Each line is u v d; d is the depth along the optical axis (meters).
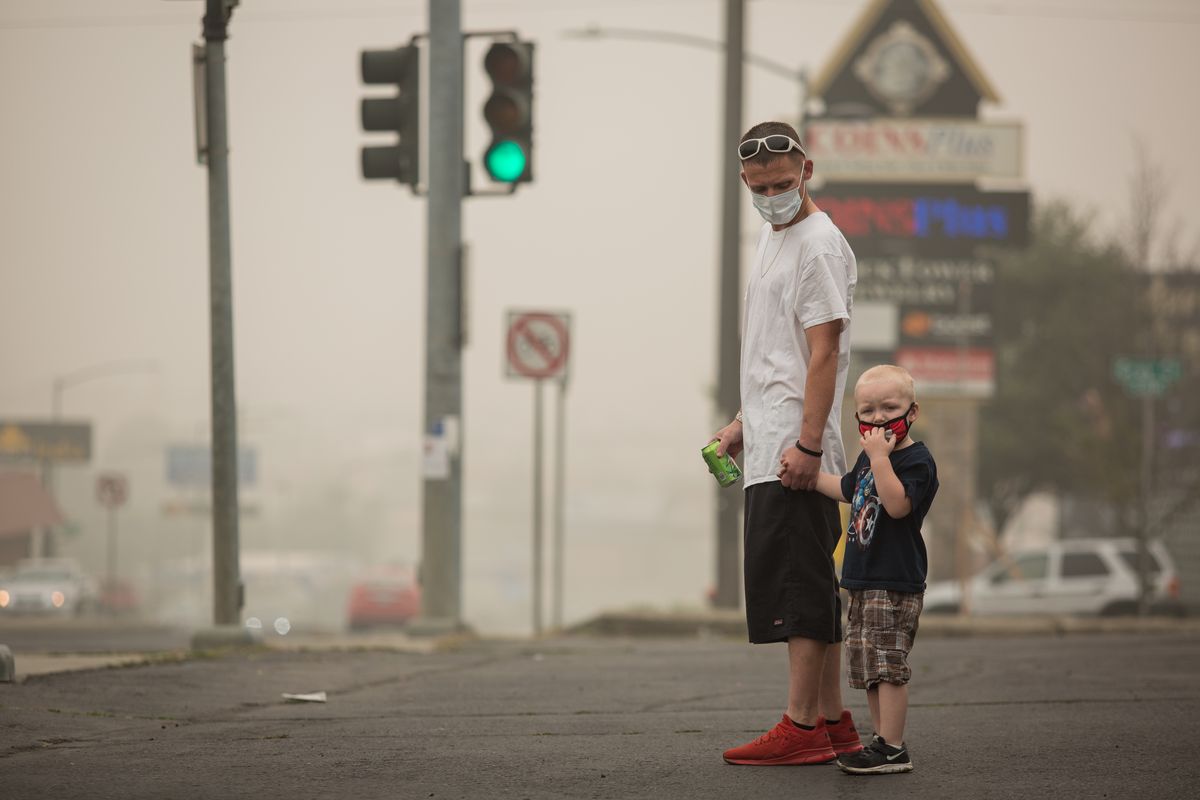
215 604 33.03
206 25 32.59
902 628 14.82
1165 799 13.52
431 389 40.06
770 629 15.22
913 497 14.43
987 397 96.56
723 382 56.25
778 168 15.22
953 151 97.94
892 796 13.58
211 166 32.78
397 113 37.62
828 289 15.12
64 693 20.62
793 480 14.98
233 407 33.00
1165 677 25.95
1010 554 77.88
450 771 14.86
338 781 14.27
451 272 40.00
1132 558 75.56
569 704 21.12
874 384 14.71
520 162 38.28
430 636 38.97
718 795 13.63
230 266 33.09
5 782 14.00
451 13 39.97
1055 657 31.42
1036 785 14.18
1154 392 67.19
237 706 20.38
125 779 14.21
